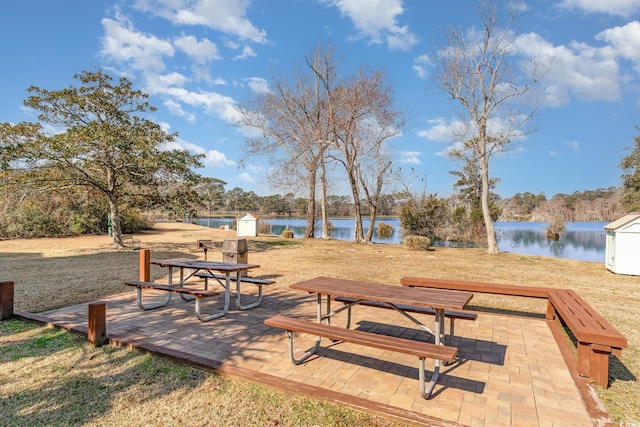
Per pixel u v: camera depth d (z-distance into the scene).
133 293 6.39
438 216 25.05
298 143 21.05
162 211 14.15
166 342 3.88
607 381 3.01
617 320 5.10
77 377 3.13
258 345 3.84
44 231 17.97
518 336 4.32
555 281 8.37
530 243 23.44
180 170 12.98
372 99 18.98
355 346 3.87
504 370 3.34
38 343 3.92
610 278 8.86
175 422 2.49
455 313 4.00
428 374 3.21
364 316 5.09
